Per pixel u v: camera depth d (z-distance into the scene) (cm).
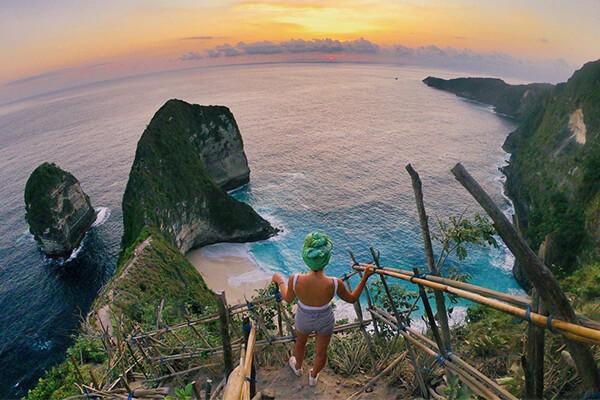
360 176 7812
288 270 4991
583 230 3878
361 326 652
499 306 317
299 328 511
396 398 550
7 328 4275
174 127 6356
